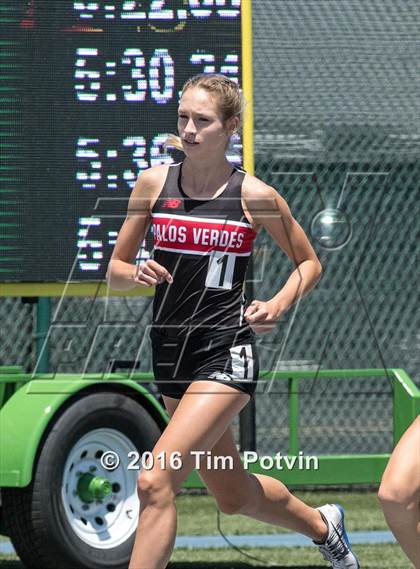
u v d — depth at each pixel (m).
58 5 22.52
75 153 22.41
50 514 20.75
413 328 32.41
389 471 12.45
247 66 22.58
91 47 22.53
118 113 22.50
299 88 30.38
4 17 22.45
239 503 16.16
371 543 24.56
